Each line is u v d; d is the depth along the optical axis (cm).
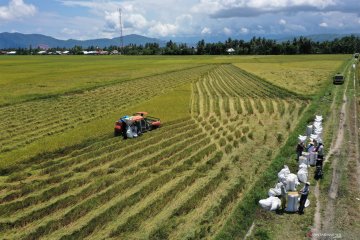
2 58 15925
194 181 1762
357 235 1283
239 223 1362
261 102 3928
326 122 2894
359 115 3153
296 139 2402
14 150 2283
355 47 17350
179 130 2745
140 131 2617
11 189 1695
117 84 5609
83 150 2256
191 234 1294
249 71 7600
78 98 4297
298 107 3631
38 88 5025
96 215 1438
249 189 1675
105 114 3372
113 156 2123
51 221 1373
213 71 7788
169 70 8025
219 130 2762
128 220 1380
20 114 3403
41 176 1859
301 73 6975
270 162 2041
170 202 1547
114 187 1672
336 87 4919
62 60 13725
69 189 1692
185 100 4041
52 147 2277
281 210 1467
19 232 1322
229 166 1981
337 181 1728
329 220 1383
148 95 4494
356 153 2128
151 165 2012
